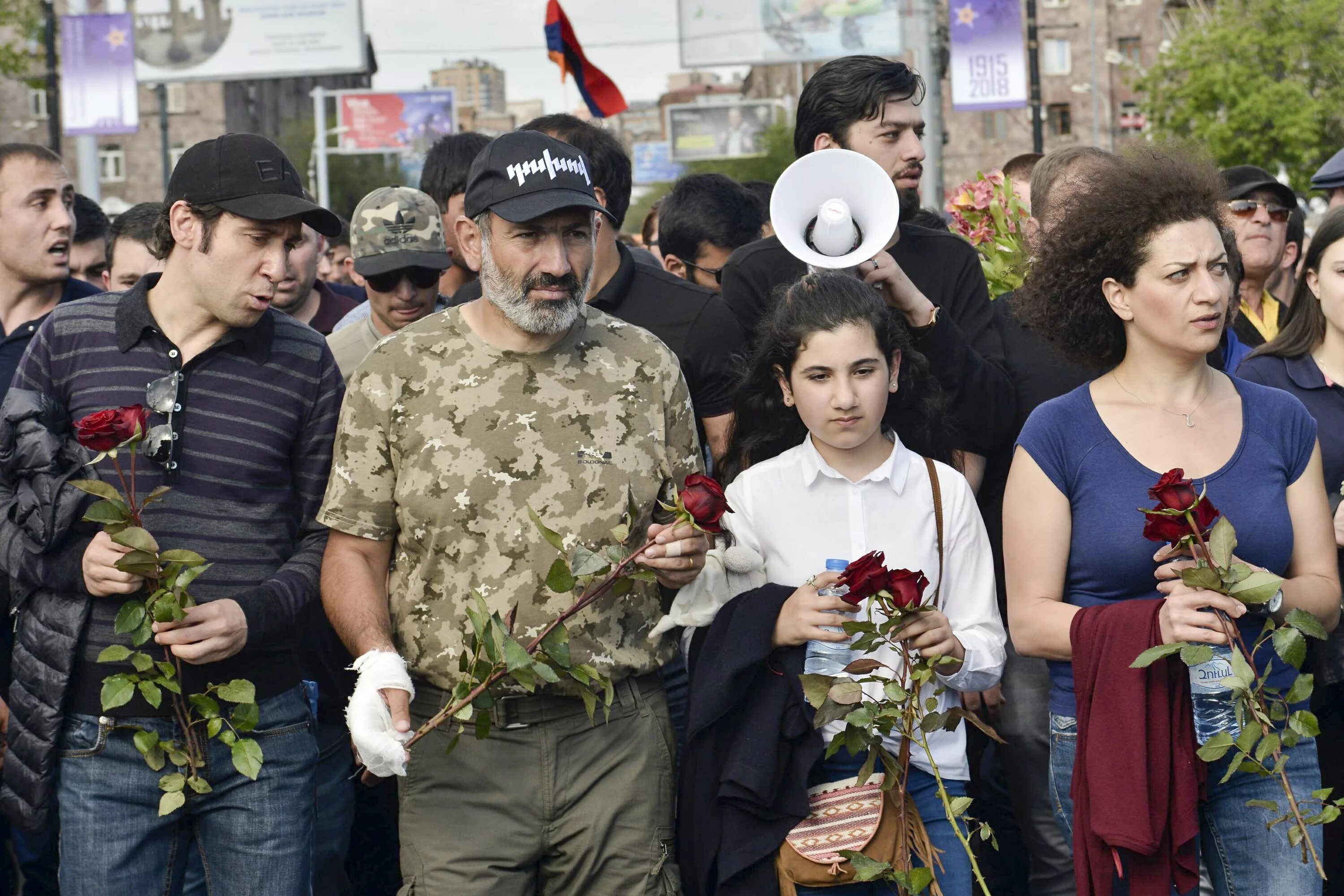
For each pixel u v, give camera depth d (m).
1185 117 34.50
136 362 3.24
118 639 3.16
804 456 3.44
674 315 3.98
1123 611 2.99
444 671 3.15
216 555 3.22
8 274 4.71
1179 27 37.97
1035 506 3.21
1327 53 33.25
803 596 3.17
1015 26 21.33
